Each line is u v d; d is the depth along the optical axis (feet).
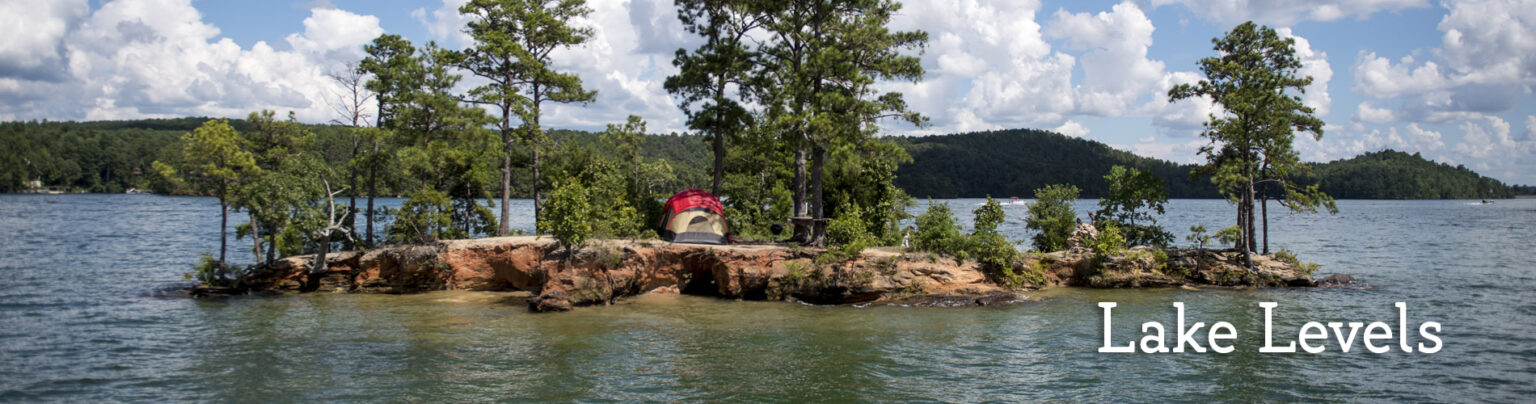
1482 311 105.91
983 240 124.98
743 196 170.60
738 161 187.32
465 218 146.30
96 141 617.21
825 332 91.81
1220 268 132.26
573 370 74.08
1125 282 128.36
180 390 66.95
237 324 94.63
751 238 145.69
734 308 107.65
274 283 121.49
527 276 121.29
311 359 77.46
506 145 139.85
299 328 92.27
